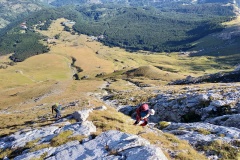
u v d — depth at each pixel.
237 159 18.48
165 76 177.62
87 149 16.05
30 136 21.72
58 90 125.81
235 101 38.25
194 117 39.69
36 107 75.38
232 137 21.61
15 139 21.94
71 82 160.12
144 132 21.84
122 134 17.44
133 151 14.33
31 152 17.50
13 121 42.72
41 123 30.30
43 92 126.12
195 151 19.42
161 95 54.94
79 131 19.66
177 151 18.56
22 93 134.50
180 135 23.88
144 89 77.12
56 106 34.19
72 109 47.22
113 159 14.22
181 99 44.28
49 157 15.88
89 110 27.48
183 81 92.56
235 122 29.25
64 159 15.28
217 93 43.03
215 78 81.62
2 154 19.52
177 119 41.25
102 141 16.80
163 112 44.09
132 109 50.78
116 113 28.81
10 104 115.44
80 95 93.19
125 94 69.06
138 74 190.88
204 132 23.52
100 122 22.27
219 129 23.89
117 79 177.12
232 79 76.25
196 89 53.75
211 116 37.53
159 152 13.92
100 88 127.50
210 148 19.92
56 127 23.06
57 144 18.23
